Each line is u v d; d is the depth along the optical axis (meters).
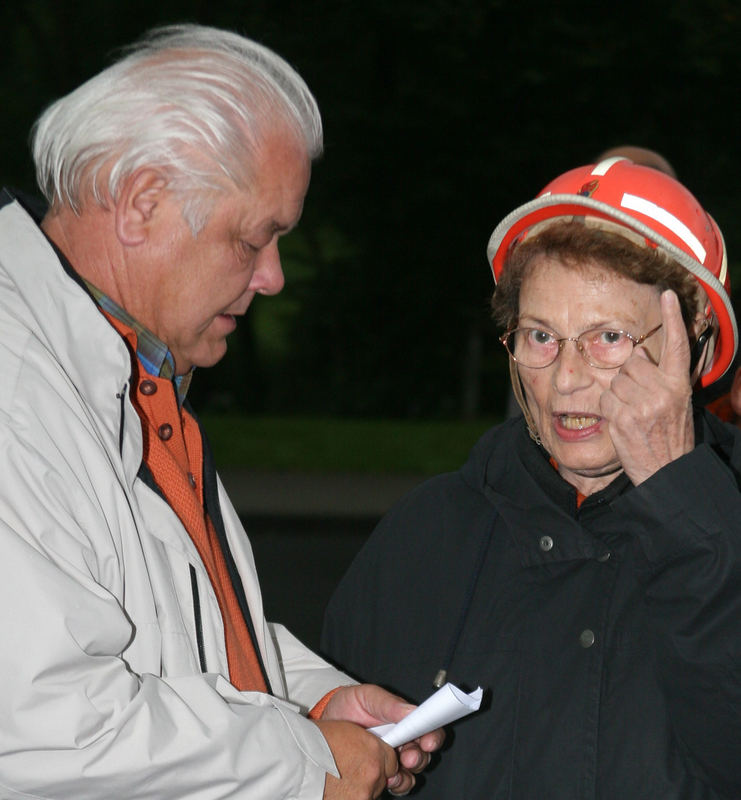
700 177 23.06
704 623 2.36
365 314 30.69
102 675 2.21
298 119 2.58
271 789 2.34
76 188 2.51
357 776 2.48
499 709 2.69
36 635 2.15
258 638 2.91
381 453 18.25
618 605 2.61
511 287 2.70
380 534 3.09
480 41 22.20
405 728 2.54
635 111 22.64
